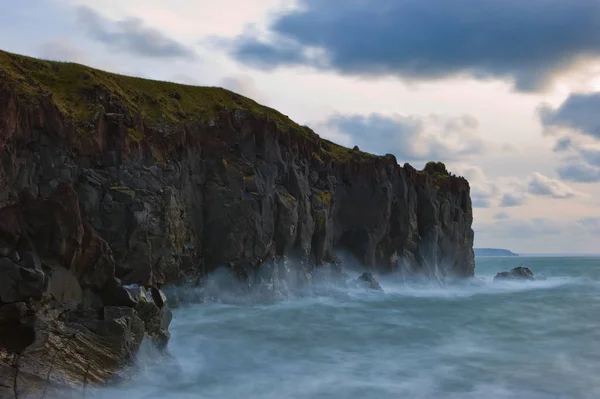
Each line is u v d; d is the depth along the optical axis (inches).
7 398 677.3
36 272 852.0
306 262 2226.9
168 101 2319.1
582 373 1134.4
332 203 2522.1
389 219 2733.8
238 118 2222.0
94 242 983.6
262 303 1920.5
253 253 2003.0
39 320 837.8
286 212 2144.4
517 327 1625.2
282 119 2770.7
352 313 1801.2
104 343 890.7
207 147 2103.8
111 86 2143.2
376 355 1267.2
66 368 794.8
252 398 930.7
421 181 3002.0
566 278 3961.6
